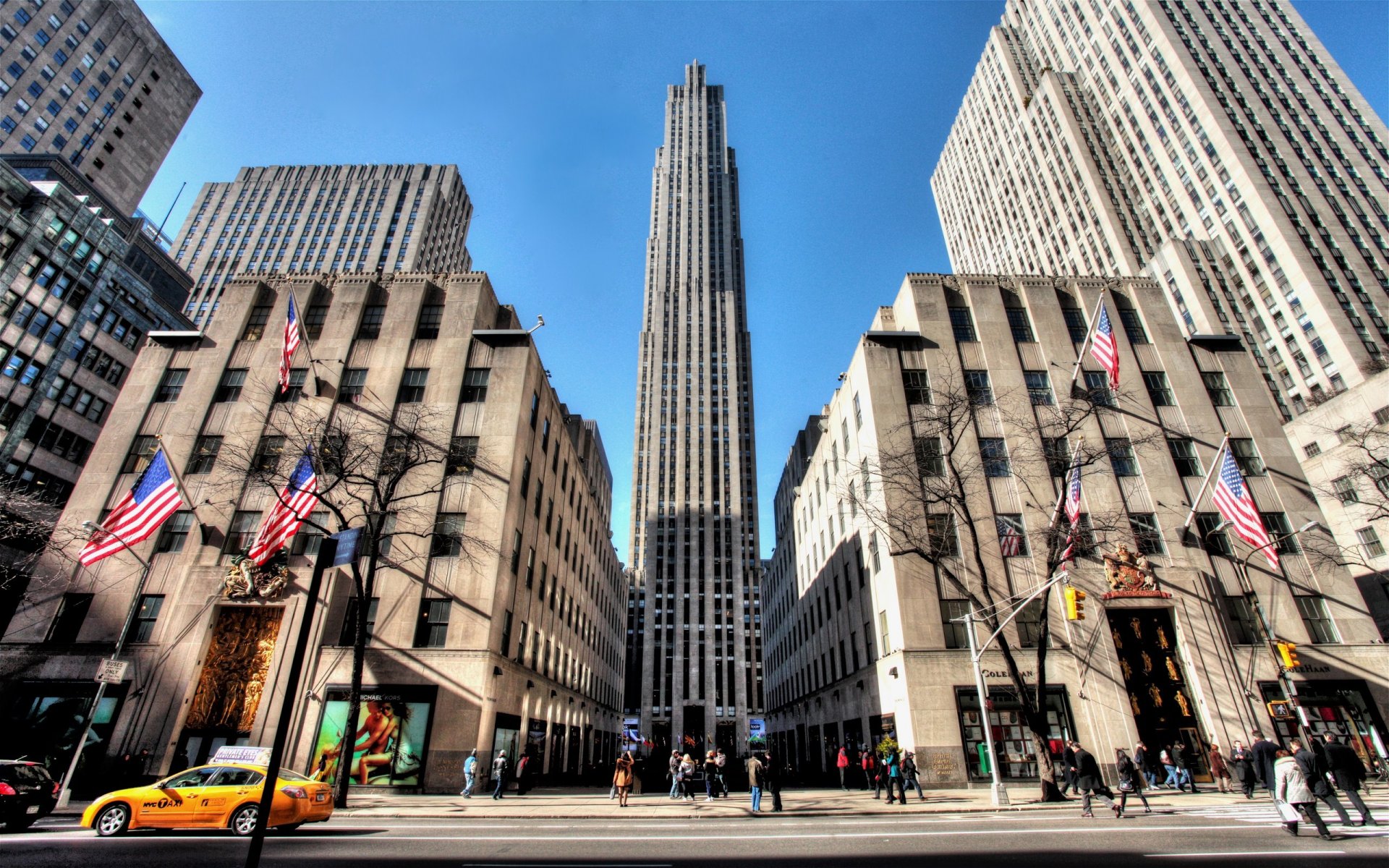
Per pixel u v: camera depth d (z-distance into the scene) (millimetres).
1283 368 68438
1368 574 42406
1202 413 34125
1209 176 78312
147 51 78062
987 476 31516
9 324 44906
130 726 25875
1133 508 31375
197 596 28266
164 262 59750
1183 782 24609
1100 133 94625
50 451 47062
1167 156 84125
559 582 43000
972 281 37219
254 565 28359
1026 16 114812
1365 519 42938
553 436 41875
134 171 76500
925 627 28250
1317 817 12422
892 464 30828
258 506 30578
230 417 32938
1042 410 33250
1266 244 71250
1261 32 89562
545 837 14172
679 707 91312
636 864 10820
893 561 29375
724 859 11312
